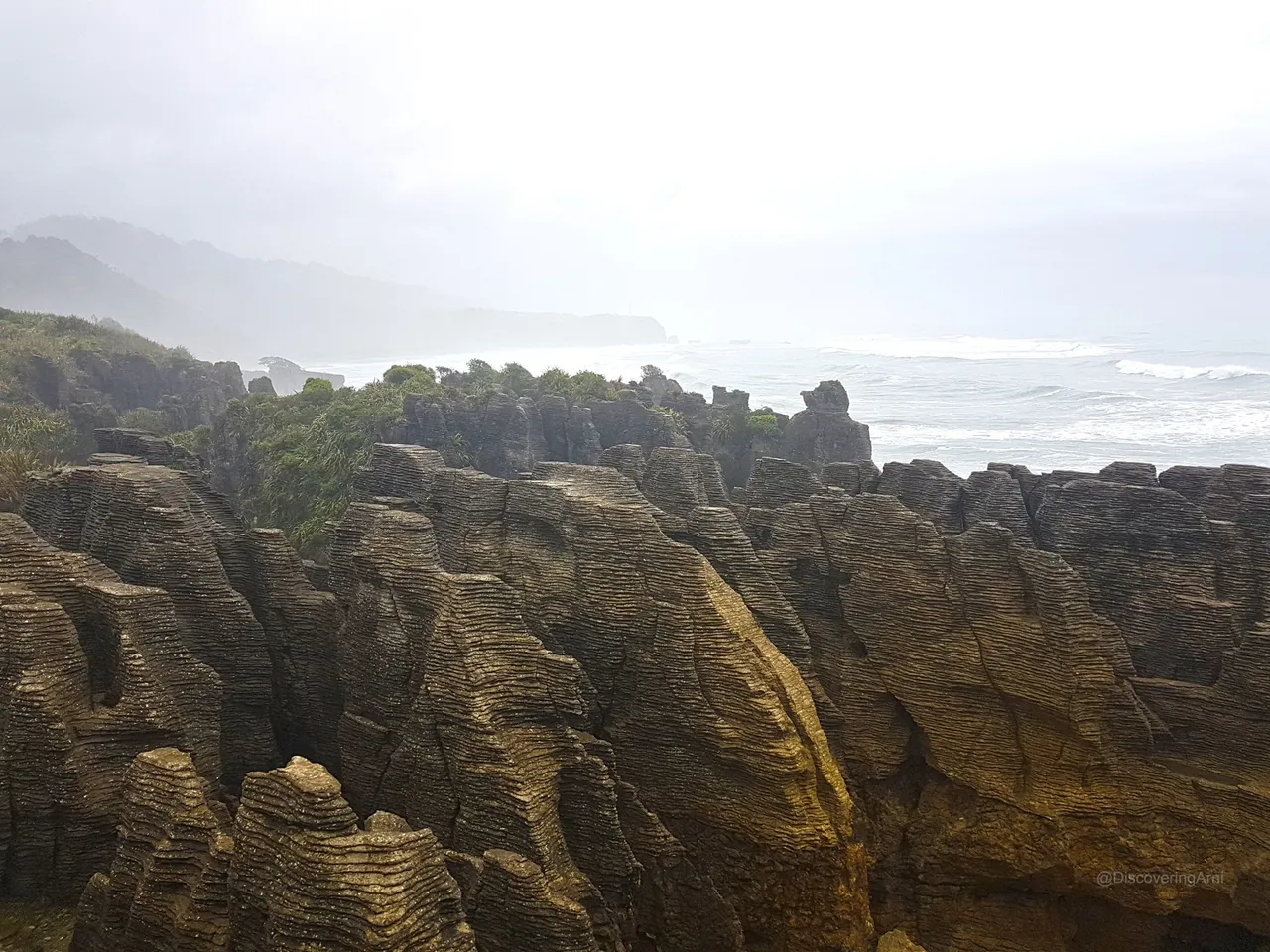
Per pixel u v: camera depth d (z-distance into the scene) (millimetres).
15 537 21938
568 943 16625
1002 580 24875
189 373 101688
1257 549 26969
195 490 29359
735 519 26703
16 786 19062
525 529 26062
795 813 20984
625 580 23422
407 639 22094
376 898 13062
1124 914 24438
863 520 26703
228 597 24938
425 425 63719
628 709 23141
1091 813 23625
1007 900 25016
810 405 69312
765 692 21609
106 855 19406
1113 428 117625
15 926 18562
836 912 21078
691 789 22266
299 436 64312
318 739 26328
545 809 19156
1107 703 23547
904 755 25922
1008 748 24703
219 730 22266
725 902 21078
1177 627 26312
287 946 13359
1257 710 23688
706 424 71250
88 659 21516
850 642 27000
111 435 38438
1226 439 106500
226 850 15398
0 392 77062
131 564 24625
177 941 15180
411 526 23047
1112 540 28094
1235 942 23797
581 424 67125
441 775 19859
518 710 20156
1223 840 22953
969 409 144000
